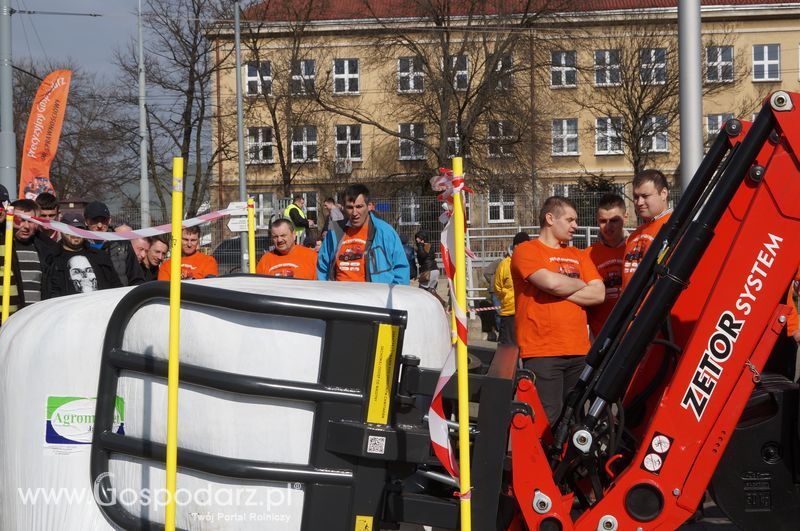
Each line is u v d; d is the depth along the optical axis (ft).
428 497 11.84
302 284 14.33
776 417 13.38
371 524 11.55
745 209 12.62
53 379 12.30
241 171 88.48
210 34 127.44
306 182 155.02
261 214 84.84
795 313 15.33
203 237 69.21
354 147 161.17
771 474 13.39
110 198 133.90
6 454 12.66
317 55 142.41
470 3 125.90
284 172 141.79
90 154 131.64
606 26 142.92
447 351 14.26
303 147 154.81
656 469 11.85
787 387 13.58
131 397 11.97
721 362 11.87
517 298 20.38
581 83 153.28
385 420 11.53
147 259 30.01
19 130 145.79
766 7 160.45
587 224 75.15
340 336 11.44
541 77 127.44
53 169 134.31
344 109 140.56
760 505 13.42
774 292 11.86
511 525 12.69
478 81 132.26
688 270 12.34
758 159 12.12
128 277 29.09
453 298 11.01
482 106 125.18
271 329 11.53
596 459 12.73
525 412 11.83
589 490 13.29
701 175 13.65
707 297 12.80
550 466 12.73
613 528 11.87
